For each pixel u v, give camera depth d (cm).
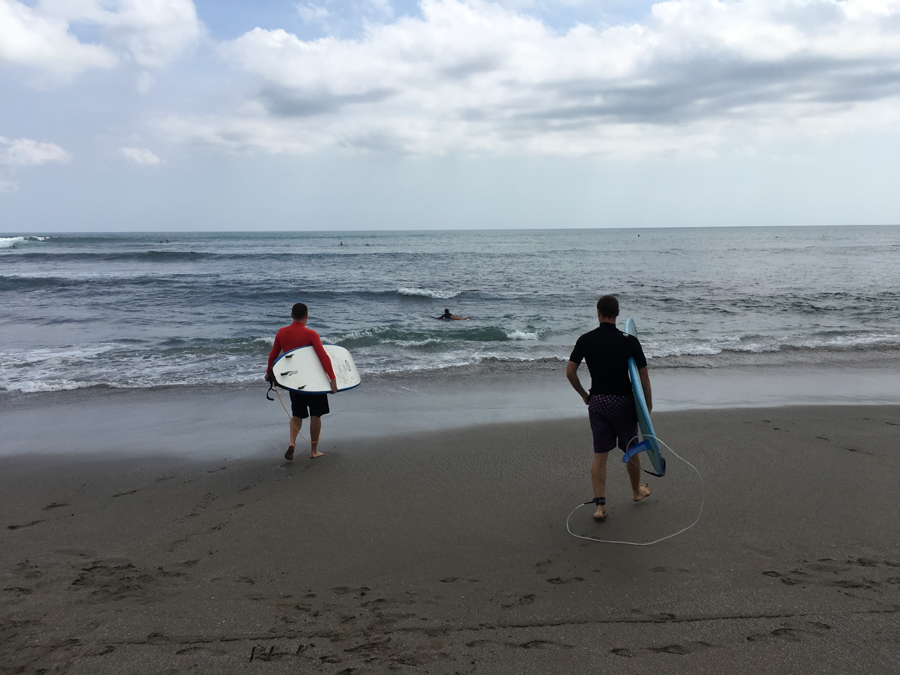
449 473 532
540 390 873
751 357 1116
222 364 1065
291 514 445
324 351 588
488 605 309
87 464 570
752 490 472
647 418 399
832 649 262
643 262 4156
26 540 403
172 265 3722
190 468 557
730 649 265
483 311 1888
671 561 356
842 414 714
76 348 1206
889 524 405
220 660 262
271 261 4219
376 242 9631
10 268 3378
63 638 281
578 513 438
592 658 260
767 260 4203
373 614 301
